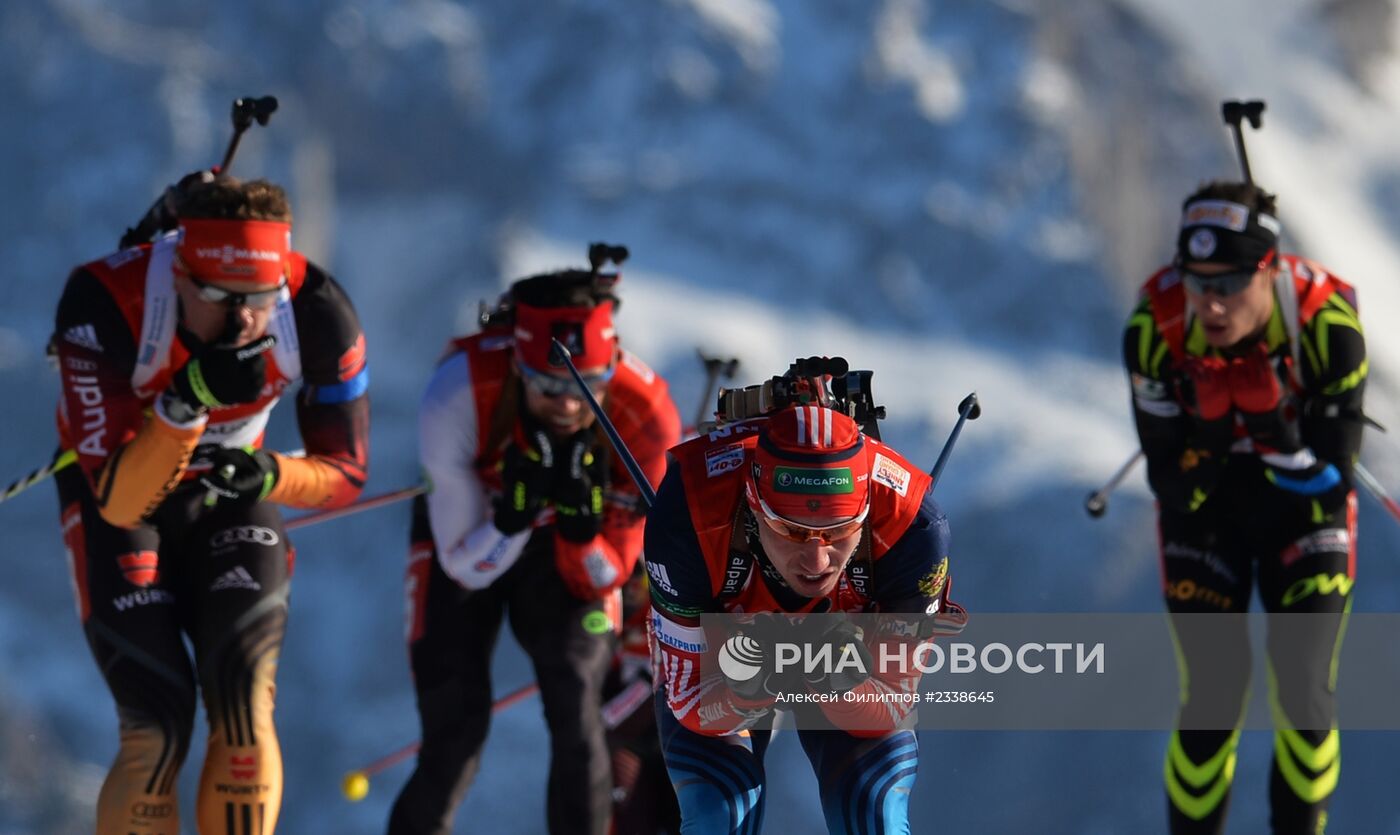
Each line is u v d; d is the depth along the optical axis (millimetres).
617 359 18453
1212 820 18578
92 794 112750
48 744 132375
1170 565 19156
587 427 18422
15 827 105875
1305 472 18172
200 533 16281
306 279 16094
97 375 15406
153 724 15281
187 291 15211
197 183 16062
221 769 15359
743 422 14133
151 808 15141
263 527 16359
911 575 13641
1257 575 19250
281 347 15969
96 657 15680
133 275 15500
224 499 16297
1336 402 18219
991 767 125125
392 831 18078
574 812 17641
